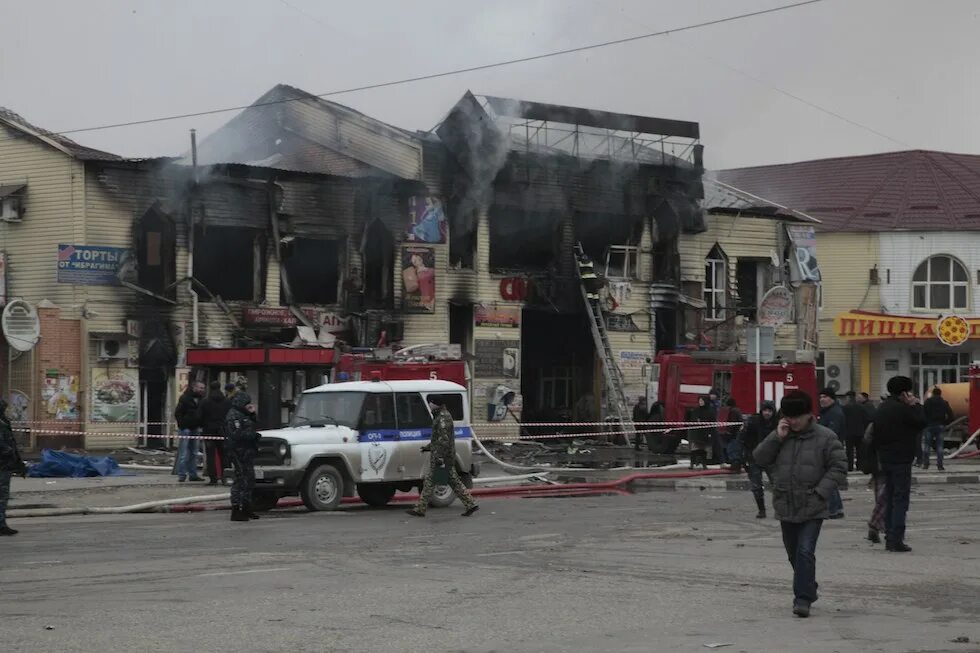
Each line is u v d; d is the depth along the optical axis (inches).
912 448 610.9
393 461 842.8
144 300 1441.9
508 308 1708.9
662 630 396.5
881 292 2290.8
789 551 438.9
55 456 1064.2
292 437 802.8
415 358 1241.4
